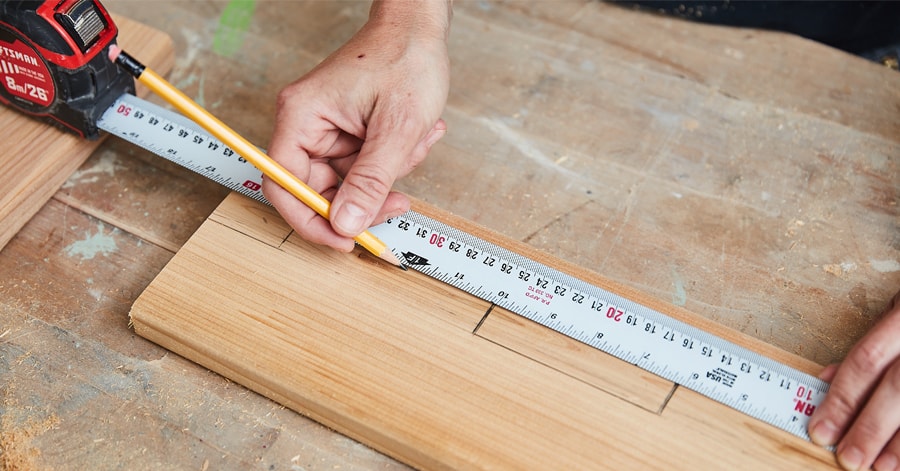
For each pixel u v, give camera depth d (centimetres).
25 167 161
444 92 150
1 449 132
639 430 129
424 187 175
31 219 164
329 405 130
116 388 140
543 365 135
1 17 146
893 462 123
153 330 141
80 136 167
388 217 151
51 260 158
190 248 147
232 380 142
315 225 140
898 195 178
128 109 169
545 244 167
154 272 158
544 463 125
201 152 164
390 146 138
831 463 126
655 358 137
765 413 131
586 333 139
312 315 140
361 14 213
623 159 183
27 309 150
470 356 136
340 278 145
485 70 200
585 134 187
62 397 138
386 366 134
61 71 153
